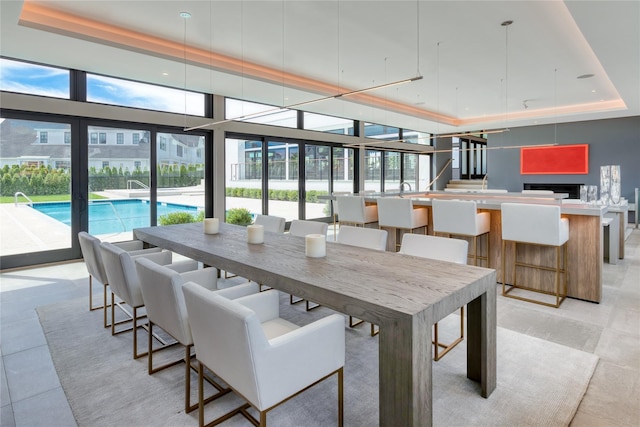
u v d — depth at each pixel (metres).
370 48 5.04
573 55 5.33
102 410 2.00
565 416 1.92
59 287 4.17
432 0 3.73
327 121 9.12
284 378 1.52
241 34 4.55
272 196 8.09
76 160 5.38
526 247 3.97
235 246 2.81
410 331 1.48
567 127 10.01
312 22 4.23
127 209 5.91
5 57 4.72
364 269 2.12
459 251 2.57
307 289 1.87
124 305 3.58
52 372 2.38
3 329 3.03
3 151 4.86
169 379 2.30
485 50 5.12
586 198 4.62
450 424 1.86
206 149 6.89
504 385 2.19
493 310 2.08
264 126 7.69
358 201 5.18
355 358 2.55
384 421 1.60
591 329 2.96
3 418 1.93
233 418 1.93
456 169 13.52
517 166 10.84
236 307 1.45
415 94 7.67
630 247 6.16
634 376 2.27
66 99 5.20
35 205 5.11
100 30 4.27
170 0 3.71
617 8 3.37
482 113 9.80
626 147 9.21
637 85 6.07
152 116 6.03
